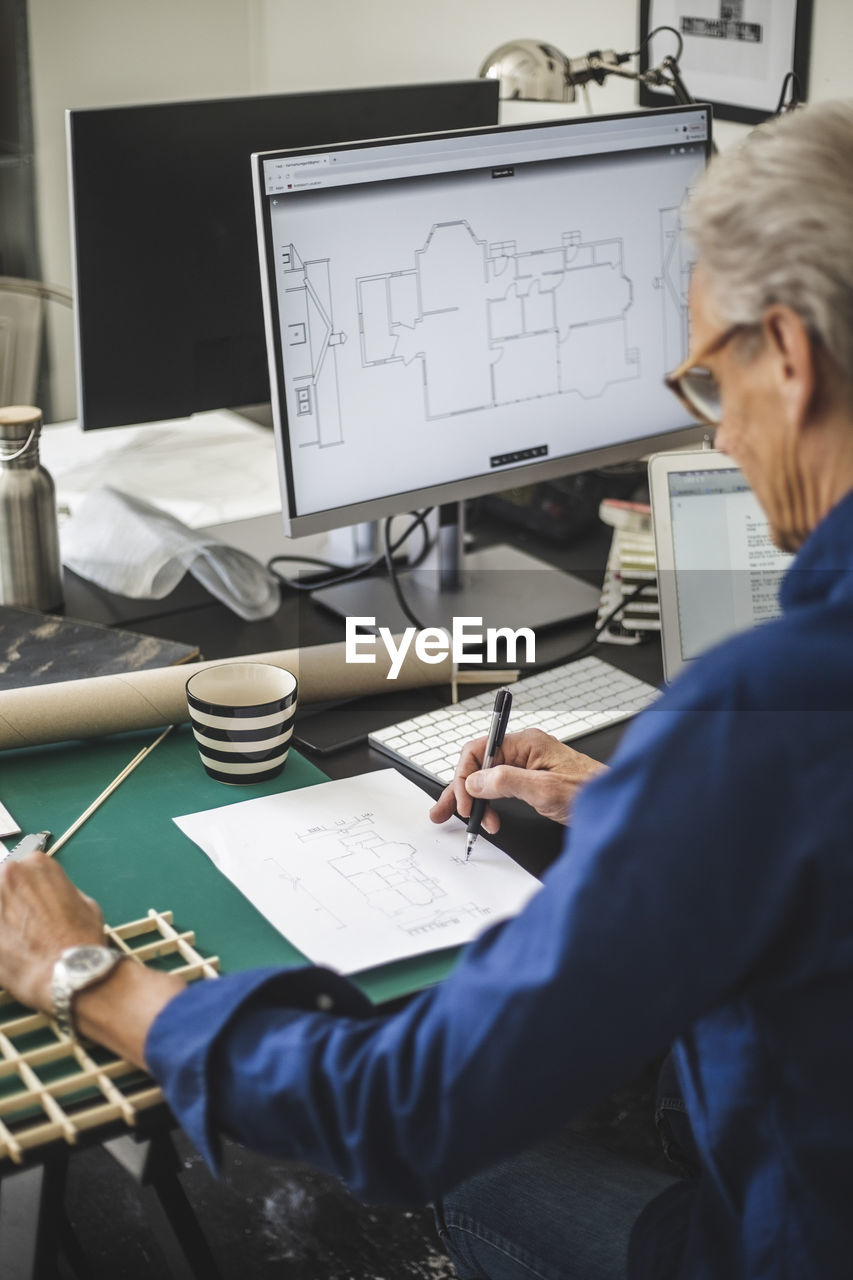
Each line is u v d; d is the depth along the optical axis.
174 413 1.70
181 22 3.41
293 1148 0.73
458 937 0.97
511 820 1.15
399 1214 1.67
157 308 1.63
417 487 1.45
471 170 1.39
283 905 1.00
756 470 0.73
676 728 0.64
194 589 1.67
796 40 1.97
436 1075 0.66
